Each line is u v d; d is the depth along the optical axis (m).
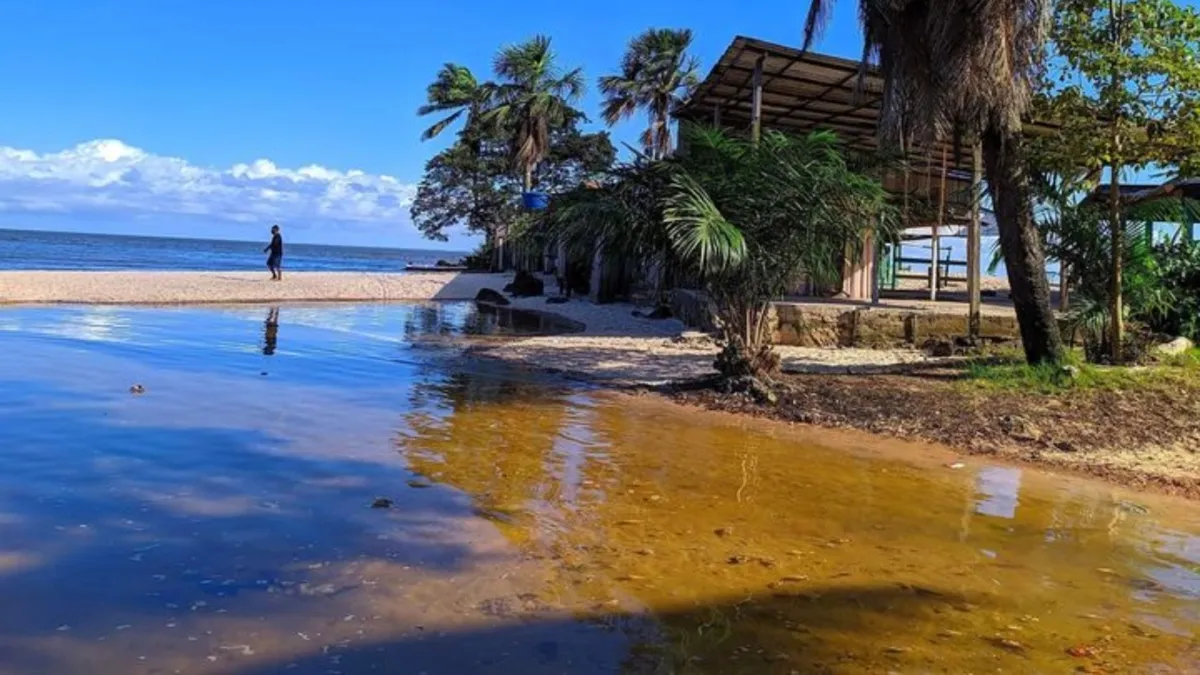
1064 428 7.84
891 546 4.50
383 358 11.57
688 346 13.43
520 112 38.34
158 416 6.95
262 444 6.14
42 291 19.08
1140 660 3.16
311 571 3.71
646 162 9.12
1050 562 4.33
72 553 3.79
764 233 9.12
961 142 10.56
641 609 3.46
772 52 13.30
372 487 5.15
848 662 3.04
